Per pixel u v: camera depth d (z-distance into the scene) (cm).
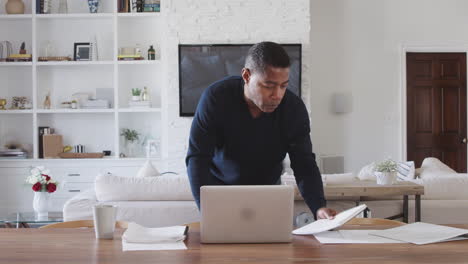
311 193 224
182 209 351
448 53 792
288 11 711
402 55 783
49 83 754
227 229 187
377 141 786
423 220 369
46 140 722
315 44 779
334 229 209
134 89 740
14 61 725
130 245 184
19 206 716
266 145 237
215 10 710
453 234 192
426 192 381
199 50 707
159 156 730
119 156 725
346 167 783
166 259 165
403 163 517
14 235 202
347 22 780
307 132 237
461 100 795
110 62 722
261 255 169
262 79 199
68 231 210
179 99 710
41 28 750
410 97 791
